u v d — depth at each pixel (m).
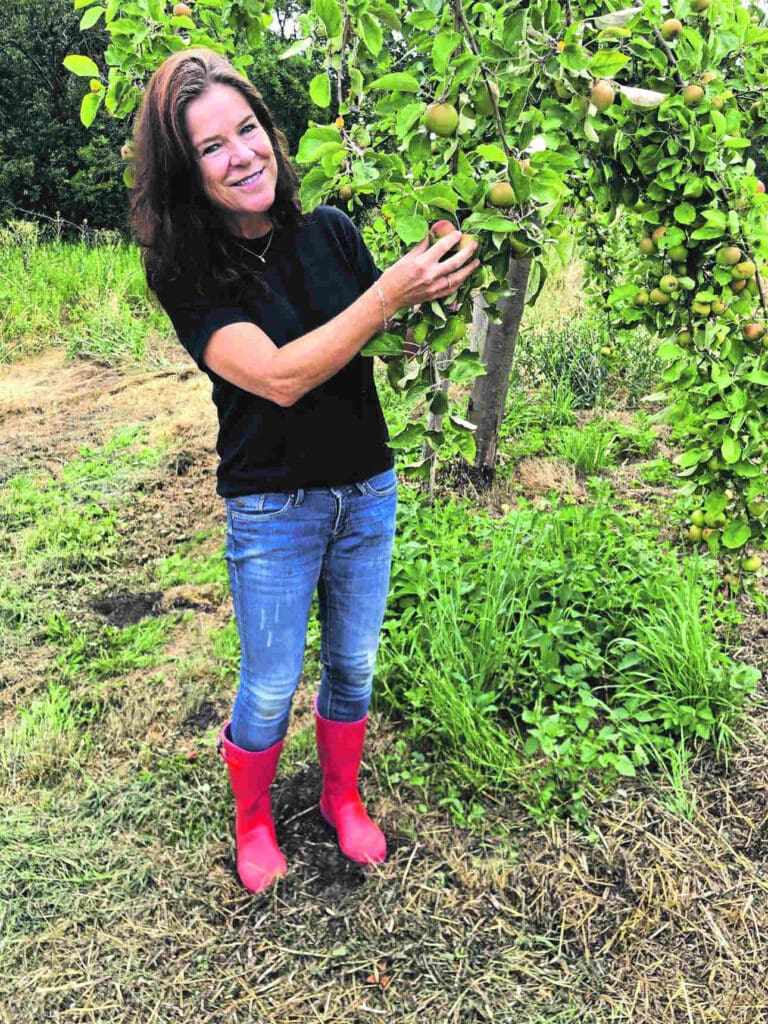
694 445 2.64
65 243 12.58
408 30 2.03
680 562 3.45
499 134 1.60
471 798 2.41
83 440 5.37
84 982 1.94
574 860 2.20
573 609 2.98
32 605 3.46
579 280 7.62
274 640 1.84
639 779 2.44
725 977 1.92
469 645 2.82
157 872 2.21
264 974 1.95
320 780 2.49
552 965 1.96
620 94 2.01
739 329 2.25
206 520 4.25
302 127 15.88
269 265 1.62
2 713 2.85
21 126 14.97
